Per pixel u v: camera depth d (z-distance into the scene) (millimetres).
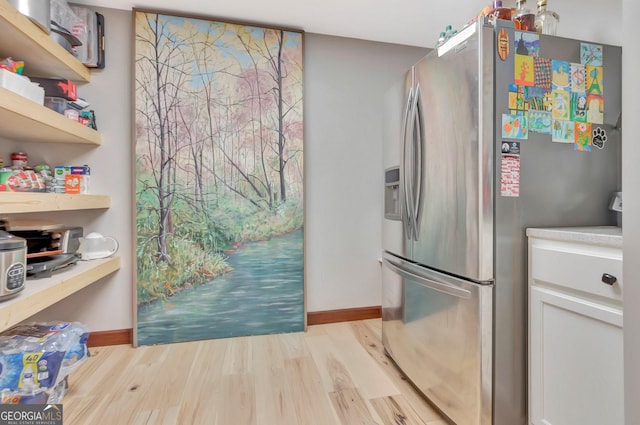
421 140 1464
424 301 1462
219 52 2084
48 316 1929
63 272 1587
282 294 2238
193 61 2045
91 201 1777
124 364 1777
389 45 2463
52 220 1899
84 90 1946
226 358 1854
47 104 1646
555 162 1248
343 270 2416
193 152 2061
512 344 1200
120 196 2002
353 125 2408
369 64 2426
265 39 2158
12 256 1169
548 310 1126
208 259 2104
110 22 1968
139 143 1972
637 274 690
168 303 2045
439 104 1343
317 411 1380
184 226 2057
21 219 1775
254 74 2146
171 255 2041
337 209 2395
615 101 1330
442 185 1333
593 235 980
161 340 2035
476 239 1168
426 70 1430
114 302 2012
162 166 2012
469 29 1191
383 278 1923
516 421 1207
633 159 698
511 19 1319
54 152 1895
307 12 2021
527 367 1210
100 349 1956
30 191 1598
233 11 2014
